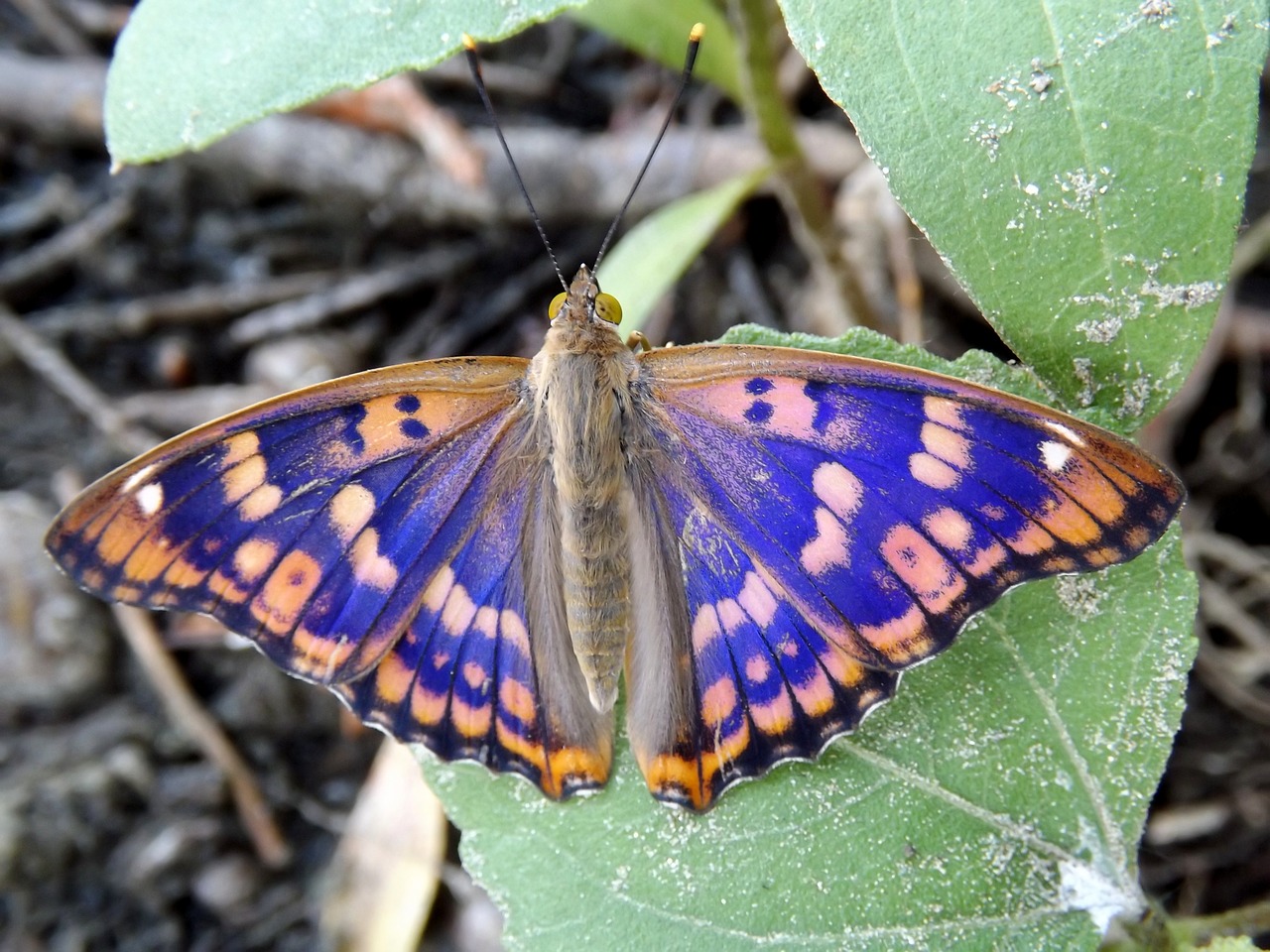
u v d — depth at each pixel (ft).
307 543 0.34
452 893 0.45
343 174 0.52
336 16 0.34
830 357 0.32
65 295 0.53
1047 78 0.31
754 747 0.34
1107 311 0.32
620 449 0.35
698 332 0.52
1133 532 0.30
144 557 0.33
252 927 0.46
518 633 0.35
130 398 0.52
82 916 0.46
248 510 0.33
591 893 0.36
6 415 0.51
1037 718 0.35
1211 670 0.46
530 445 0.36
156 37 0.35
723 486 0.34
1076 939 0.35
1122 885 0.34
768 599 0.34
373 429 0.34
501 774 0.36
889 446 0.32
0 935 0.45
